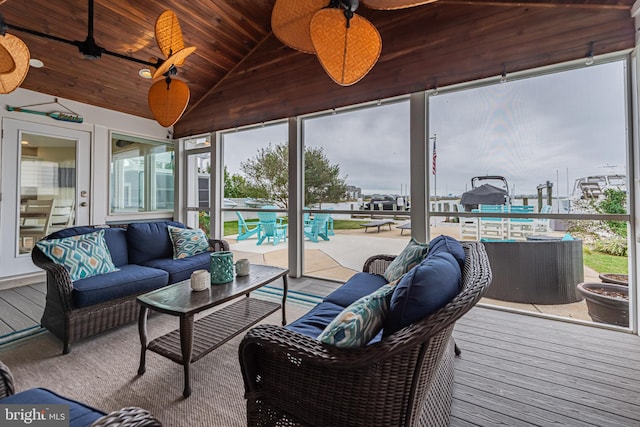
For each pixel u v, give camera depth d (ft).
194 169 16.71
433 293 3.11
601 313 7.72
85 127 13.39
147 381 5.46
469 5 8.91
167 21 7.08
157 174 16.34
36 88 11.73
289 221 12.71
